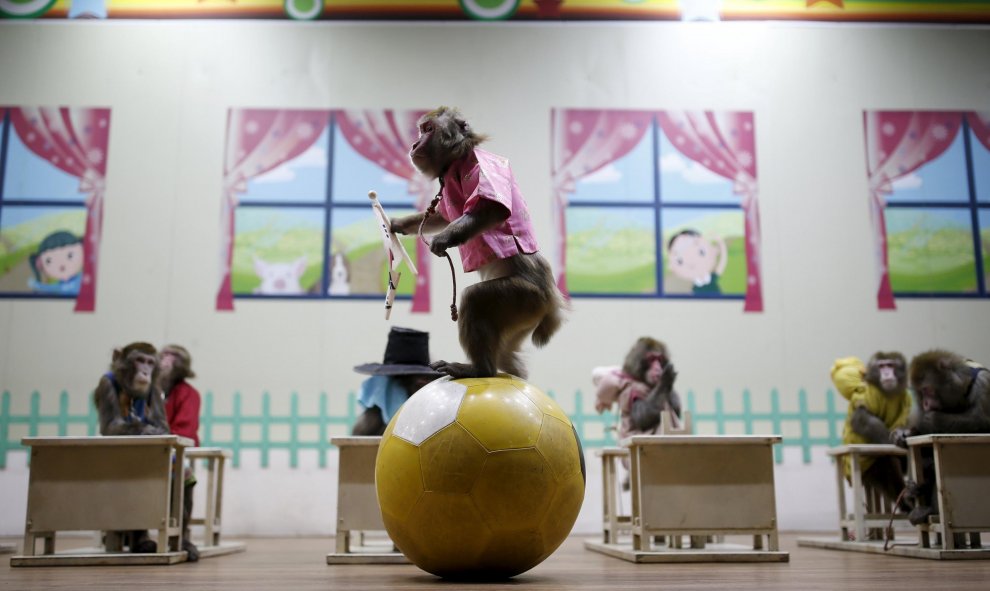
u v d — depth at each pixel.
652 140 8.58
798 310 8.32
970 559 4.55
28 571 4.03
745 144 8.62
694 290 8.31
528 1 8.82
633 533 4.57
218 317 8.14
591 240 8.36
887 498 6.00
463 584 3.33
